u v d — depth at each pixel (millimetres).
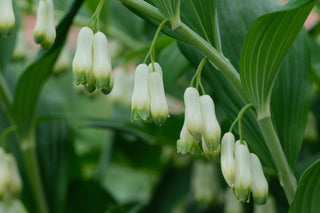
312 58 421
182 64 412
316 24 432
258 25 299
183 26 315
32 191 449
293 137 343
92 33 312
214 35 322
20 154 463
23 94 417
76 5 354
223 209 464
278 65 314
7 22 312
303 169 397
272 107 347
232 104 350
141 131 440
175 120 424
